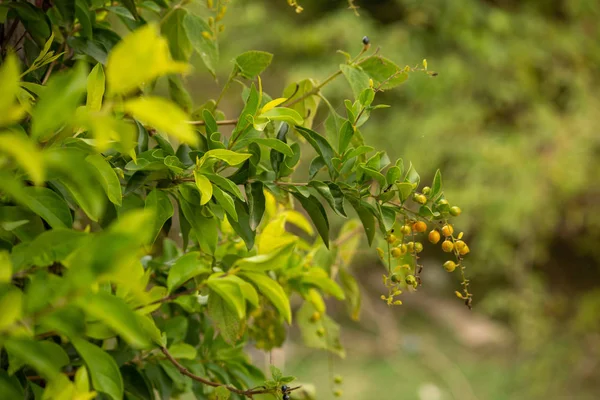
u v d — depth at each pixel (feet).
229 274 5.43
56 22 5.60
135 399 5.31
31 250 4.55
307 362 21.16
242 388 5.74
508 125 24.07
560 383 20.75
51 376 4.44
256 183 5.30
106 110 4.36
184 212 5.29
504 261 21.68
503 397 20.07
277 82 25.29
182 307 5.68
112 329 4.89
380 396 19.51
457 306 25.07
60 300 4.42
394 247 5.45
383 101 23.99
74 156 4.47
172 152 5.26
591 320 22.21
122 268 4.43
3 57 5.42
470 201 21.52
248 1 23.35
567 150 21.61
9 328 4.39
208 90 22.54
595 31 24.21
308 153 21.50
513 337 23.45
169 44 5.92
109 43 5.66
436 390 19.92
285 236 5.71
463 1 22.71
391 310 24.21
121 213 5.21
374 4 25.86
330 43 23.79
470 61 23.49
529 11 24.20
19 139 4.29
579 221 22.29
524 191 21.17
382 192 5.29
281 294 5.45
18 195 4.42
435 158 22.30
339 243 6.21
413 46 22.93
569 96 24.20
